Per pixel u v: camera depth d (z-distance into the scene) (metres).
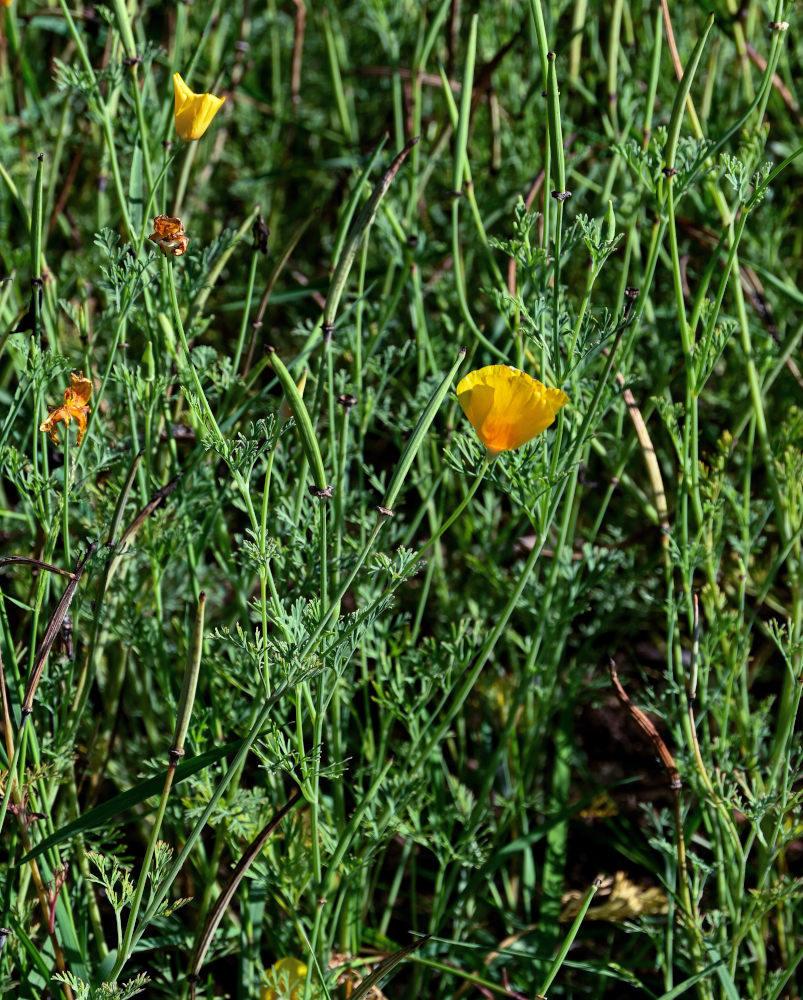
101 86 1.80
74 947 1.60
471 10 2.21
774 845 1.64
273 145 2.33
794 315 2.04
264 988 1.63
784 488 1.70
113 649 1.69
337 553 1.63
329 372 1.60
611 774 1.87
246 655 1.59
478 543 1.84
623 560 1.76
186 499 1.65
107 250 1.59
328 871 1.59
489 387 1.49
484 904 1.74
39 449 1.67
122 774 1.72
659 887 1.76
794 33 2.14
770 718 1.77
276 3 2.77
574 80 1.89
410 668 1.74
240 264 2.23
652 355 1.87
